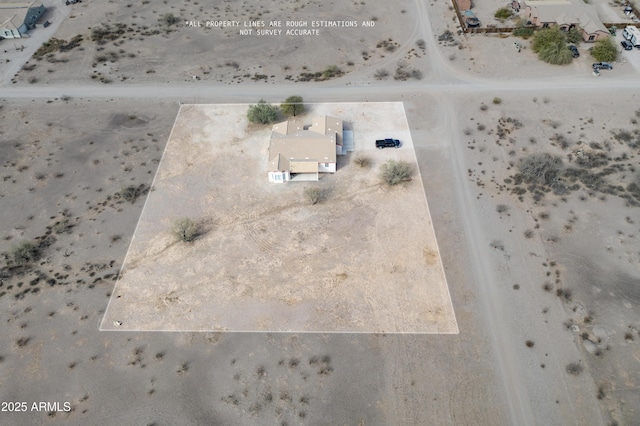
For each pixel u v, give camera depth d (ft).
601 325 152.56
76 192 200.03
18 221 188.55
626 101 237.04
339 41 285.84
